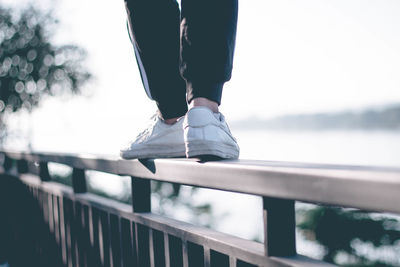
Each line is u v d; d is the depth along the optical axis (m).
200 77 1.20
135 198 1.56
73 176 2.20
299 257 0.88
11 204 3.51
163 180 1.22
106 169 1.62
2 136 10.77
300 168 0.75
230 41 1.19
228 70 1.21
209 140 1.09
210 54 1.17
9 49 10.69
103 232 1.88
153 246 1.45
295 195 0.74
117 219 1.79
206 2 1.15
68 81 10.80
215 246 1.08
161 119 1.39
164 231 1.35
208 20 1.16
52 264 2.62
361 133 141.75
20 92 10.70
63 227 2.38
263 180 0.82
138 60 1.41
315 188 0.70
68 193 2.26
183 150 1.29
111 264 1.80
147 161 1.32
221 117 1.21
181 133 1.30
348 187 0.64
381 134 137.75
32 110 10.82
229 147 1.14
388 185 0.58
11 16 10.78
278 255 0.89
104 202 1.87
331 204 0.67
